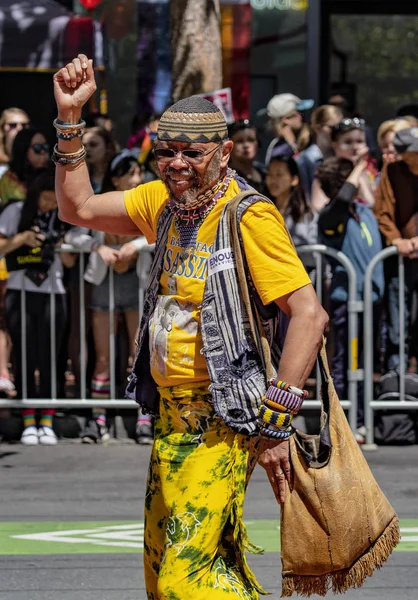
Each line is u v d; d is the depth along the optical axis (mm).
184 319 7016
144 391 7367
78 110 7637
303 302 6855
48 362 16438
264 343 6984
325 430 7266
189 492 6934
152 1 23266
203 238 7020
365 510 7281
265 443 7184
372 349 16281
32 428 16516
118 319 16484
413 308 16656
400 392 16344
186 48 17984
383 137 17812
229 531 7117
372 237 16344
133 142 19688
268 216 6922
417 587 10289
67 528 12227
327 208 16234
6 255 16266
